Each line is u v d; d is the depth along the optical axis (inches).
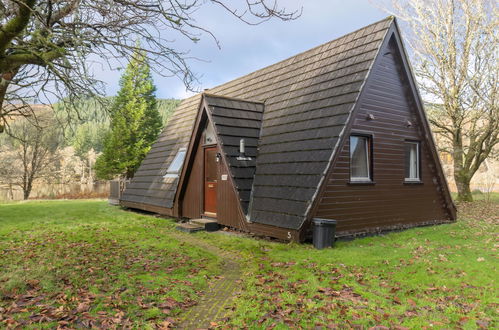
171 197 503.8
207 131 449.4
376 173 372.2
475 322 147.4
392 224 384.2
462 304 167.9
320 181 307.1
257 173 385.1
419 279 205.3
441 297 177.3
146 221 485.1
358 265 238.1
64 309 159.2
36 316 151.0
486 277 205.3
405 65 400.2
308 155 336.8
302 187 320.2
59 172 1469.0
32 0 172.1
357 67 361.7
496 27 631.2
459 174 763.4
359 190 353.1
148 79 1108.5
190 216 479.2
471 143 766.5
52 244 315.3
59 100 262.8
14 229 401.7
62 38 202.7
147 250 294.4
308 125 363.3
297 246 300.7
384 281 205.2
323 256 263.7
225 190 401.4
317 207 308.2
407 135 412.8
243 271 240.5
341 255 266.2
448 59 709.9
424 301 173.0
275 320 155.6
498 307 161.8
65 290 183.0
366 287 194.9
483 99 645.3
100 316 154.3
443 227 409.1
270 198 346.9
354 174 359.3
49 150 1234.6
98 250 290.2
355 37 401.4
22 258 256.7
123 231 397.1
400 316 156.3
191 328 154.1
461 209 615.8
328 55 424.2
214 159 436.8
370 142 371.2
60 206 707.4
